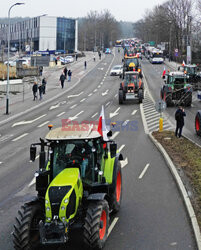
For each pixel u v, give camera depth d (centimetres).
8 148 2011
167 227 976
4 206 1158
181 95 3294
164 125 2558
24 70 5678
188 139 2061
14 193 1280
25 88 4978
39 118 2959
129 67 5716
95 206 826
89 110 3256
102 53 13338
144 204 1145
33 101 3950
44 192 885
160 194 1227
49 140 892
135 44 17600
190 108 3256
